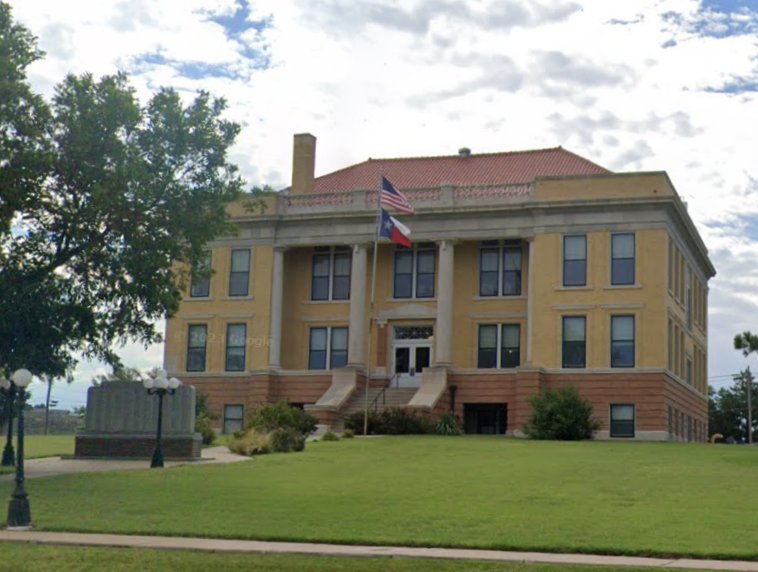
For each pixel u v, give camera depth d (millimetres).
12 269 32250
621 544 19219
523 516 22516
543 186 56125
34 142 31672
